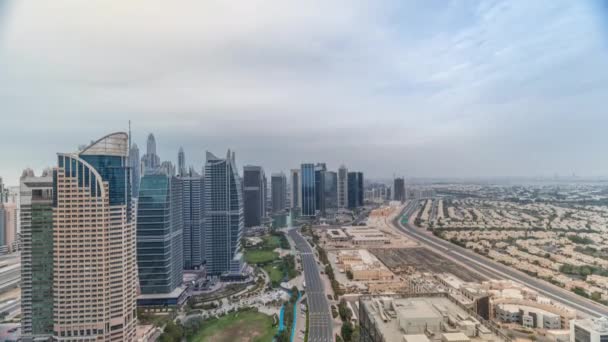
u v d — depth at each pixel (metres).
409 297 197.75
